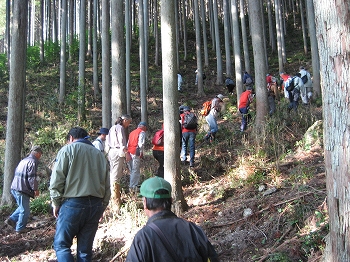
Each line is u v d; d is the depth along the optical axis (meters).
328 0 2.95
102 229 5.96
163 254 2.12
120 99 9.36
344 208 2.86
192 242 2.19
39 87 17.88
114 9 9.45
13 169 7.83
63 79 16.12
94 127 13.95
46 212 7.18
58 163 3.87
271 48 26.78
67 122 13.73
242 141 9.38
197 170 8.19
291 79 11.16
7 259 5.27
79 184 3.87
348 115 2.83
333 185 2.94
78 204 3.84
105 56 11.09
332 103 2.93
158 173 7.79
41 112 14.83
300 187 5.68
